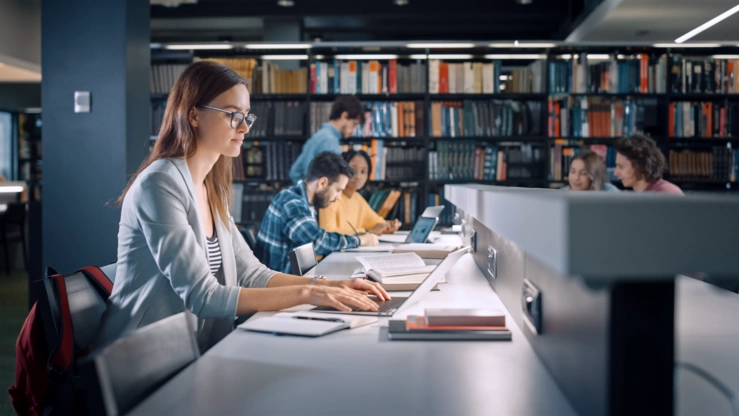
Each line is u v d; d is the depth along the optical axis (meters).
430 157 6.09
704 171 6.04
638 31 5.67
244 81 1.89
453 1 7.25
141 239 1.74
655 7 4.93
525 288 1.36
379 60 6.22
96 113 4.42
